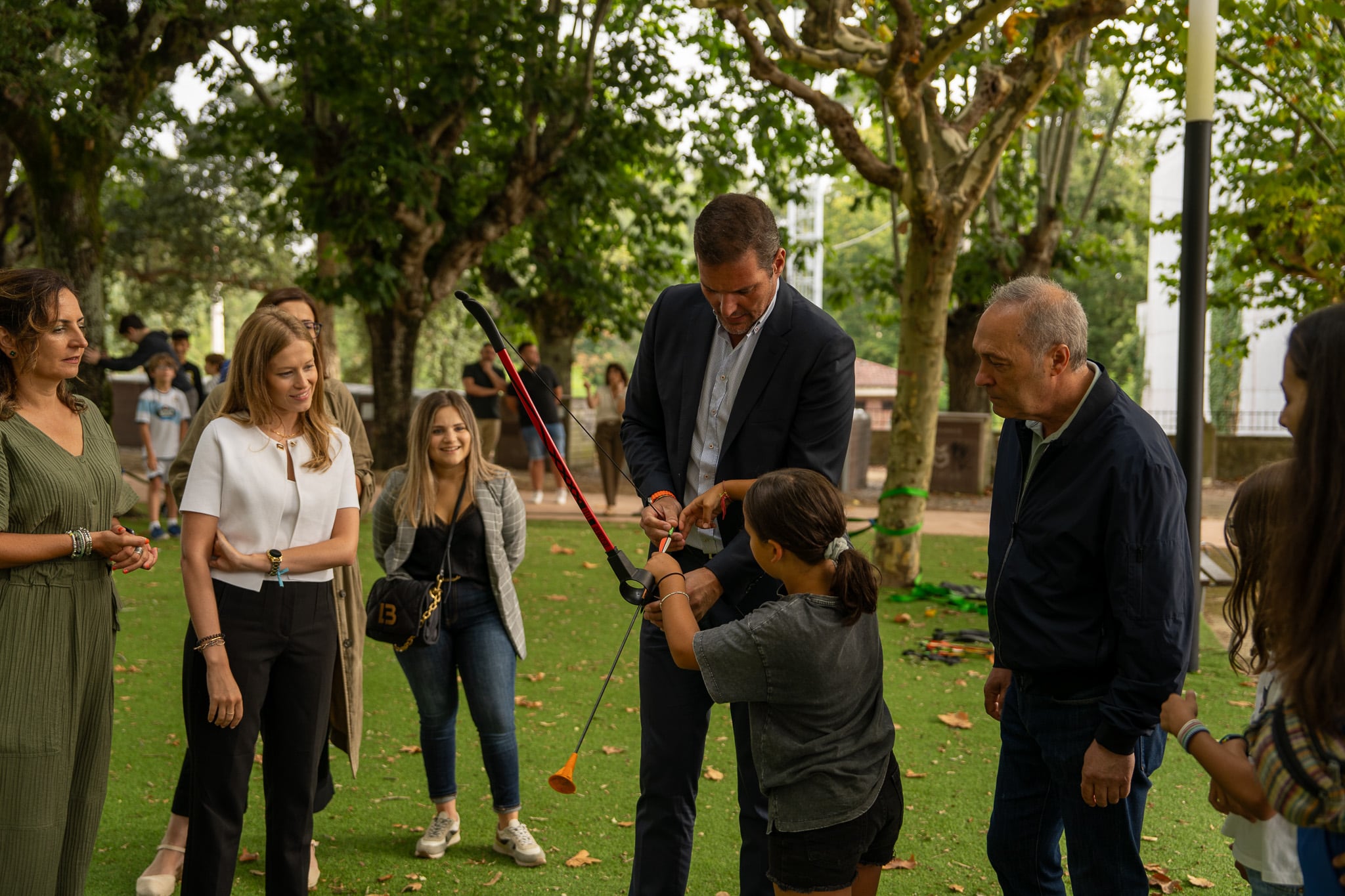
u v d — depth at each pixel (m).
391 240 11.74
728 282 2.47
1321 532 1.58
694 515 2.63
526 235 14.84
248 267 20.41
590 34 11.82
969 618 7.06
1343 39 8.15
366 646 6.21
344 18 10.66
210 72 11.61
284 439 2.80
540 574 8.15
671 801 2.75
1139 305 27.91
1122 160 30.22
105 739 2.73
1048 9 6.91
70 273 9.93
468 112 11.45
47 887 2.51
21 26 8.56
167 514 9.61
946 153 7.68
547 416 11.84
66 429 2.63
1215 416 18.45
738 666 2.27
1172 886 3.35
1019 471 2.45
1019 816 2.59
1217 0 5.70
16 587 2.50
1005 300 2.28
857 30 7.28
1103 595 2.29
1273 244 10.48
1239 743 1.84
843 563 2.29
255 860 3.49
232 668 2.69
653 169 13.98
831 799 2.28
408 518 3.46
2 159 11.66
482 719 3.50
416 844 3.59
